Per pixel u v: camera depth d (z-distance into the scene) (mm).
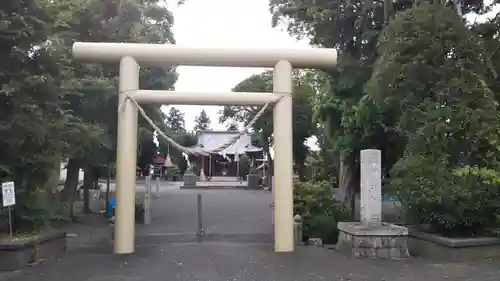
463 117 10984
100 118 15672
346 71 16938
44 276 8773
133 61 11453
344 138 17047
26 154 10602
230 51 11570
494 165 11367
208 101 11648
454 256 10141
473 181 10547
